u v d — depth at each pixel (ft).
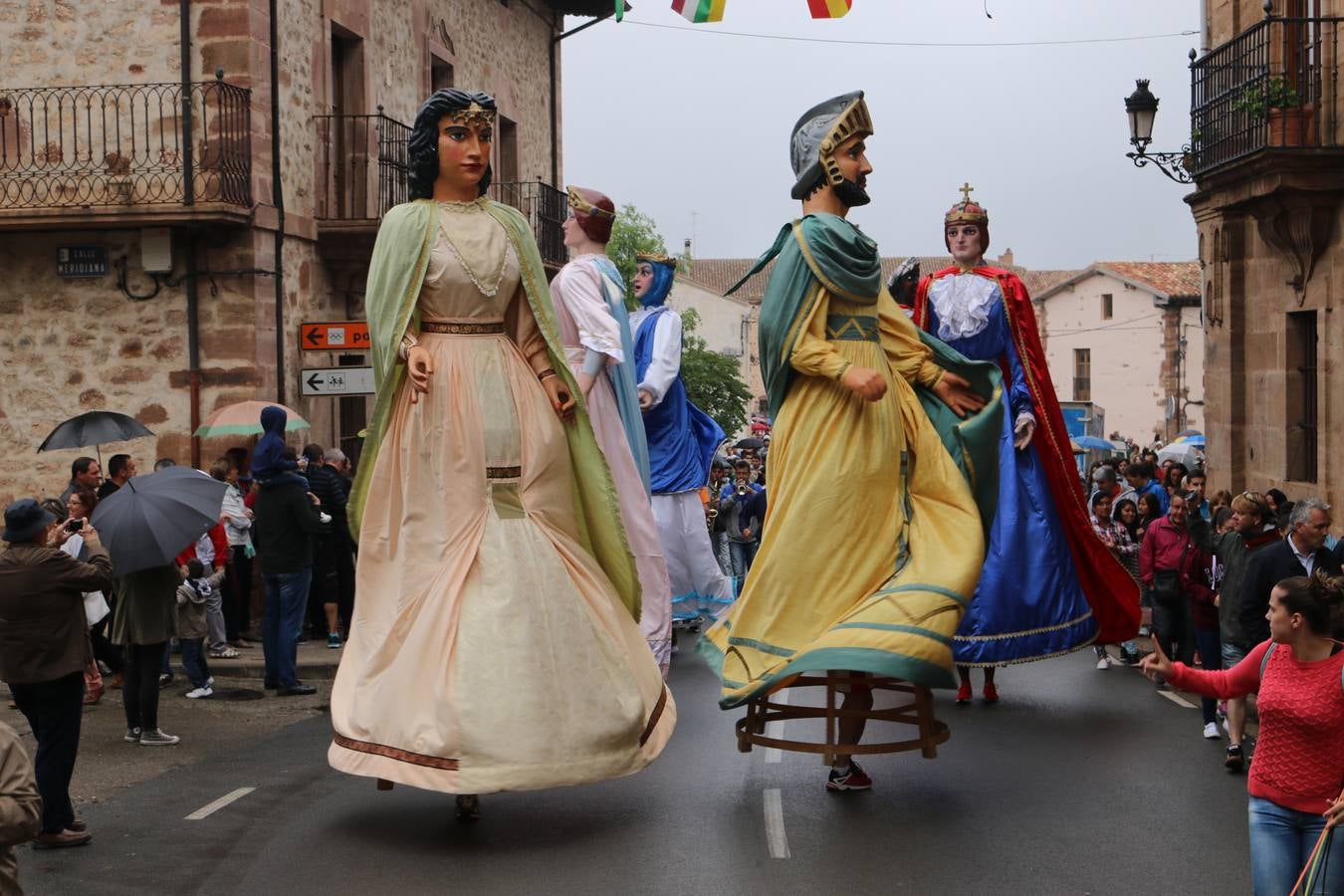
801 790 26.96
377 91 66.23
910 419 26.50
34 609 24.77
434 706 23.44
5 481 54.60
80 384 54.19
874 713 26.37
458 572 24.40
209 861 23.59
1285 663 18.94
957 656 34.17
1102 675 39.88
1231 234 61.26
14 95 54.34
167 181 53.47
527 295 26.08
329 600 48.39
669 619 36.01
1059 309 208.03
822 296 26.00
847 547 25.49
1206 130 59.16
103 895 22.12
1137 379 198.90
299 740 33.83
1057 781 27.81
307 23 58.65
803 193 26.96
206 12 53.72
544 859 23.07
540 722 23.41
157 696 34.17
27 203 54.08
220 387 53.67
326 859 23.41
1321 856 18.04
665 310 40.63
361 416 65.21
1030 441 35.17
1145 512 46.47
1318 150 51.60
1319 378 54.75
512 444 25.23
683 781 27.71
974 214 35.83
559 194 92.17
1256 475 60.75
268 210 54.44
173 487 33.12
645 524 35.32
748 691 24.90
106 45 54.08
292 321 56.75
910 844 23.67
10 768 17.34
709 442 43.29
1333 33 53.06
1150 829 24.59
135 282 53.88
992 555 34.53
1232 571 30.07
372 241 59.67
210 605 46.03
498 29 86.28
